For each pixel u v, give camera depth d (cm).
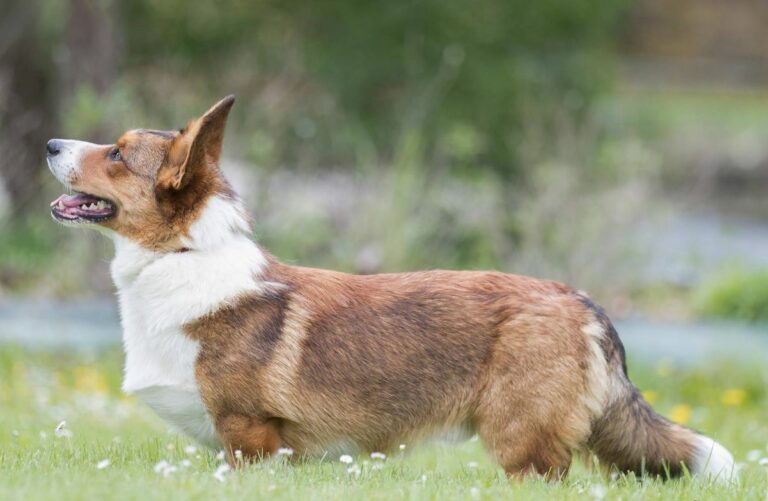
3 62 2164
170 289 641
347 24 2314
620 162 1933
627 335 1568
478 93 2250
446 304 654
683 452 658
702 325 1684
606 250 1819
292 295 653
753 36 4888
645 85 4319
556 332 637
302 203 1797
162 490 534
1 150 2028
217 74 2217
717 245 2297
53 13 2200
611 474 661
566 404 632
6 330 1472
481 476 664
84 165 662
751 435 973
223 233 651
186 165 642
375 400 647
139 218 653
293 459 656
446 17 2292
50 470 614
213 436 657
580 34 2447
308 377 641
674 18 4903
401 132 2111
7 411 1012
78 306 1684
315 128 2039
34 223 1903
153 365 645
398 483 595
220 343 634
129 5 2320
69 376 1242
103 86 1944
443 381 646
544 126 2230
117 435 869
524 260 1788
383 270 1697
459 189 1920
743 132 3438
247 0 2366
